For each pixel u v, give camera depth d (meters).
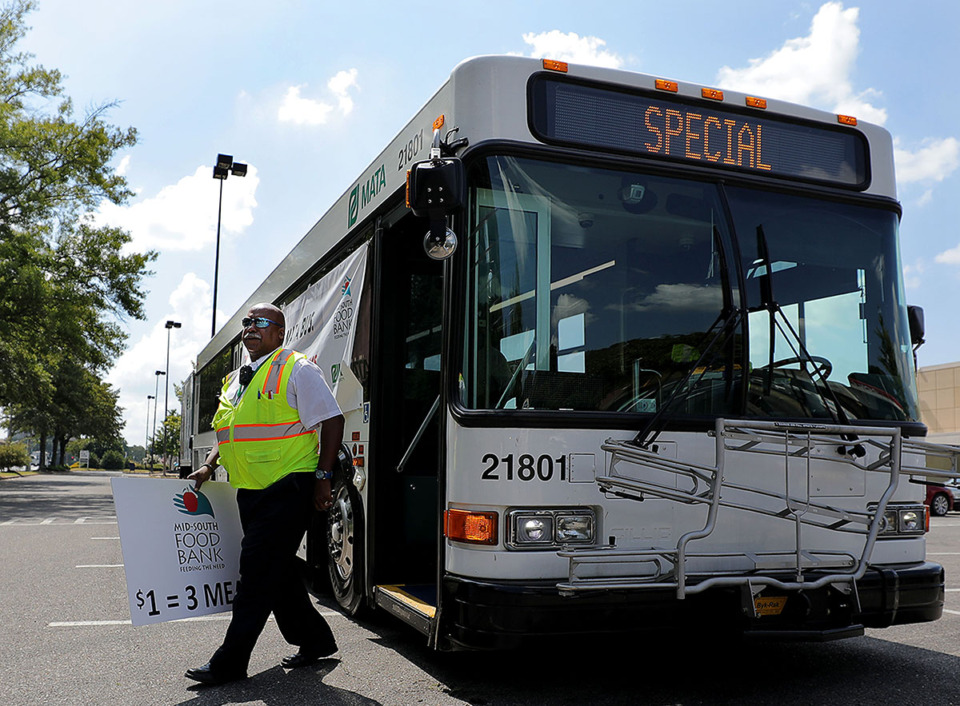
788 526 4.46
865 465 4.57
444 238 4.07
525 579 3.99
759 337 4.52
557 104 4.50
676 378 4.38
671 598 4.04
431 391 5.72
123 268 29.95
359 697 4.32
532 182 4.39
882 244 5.03
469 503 4.12
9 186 28.27
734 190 4.71
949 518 22.02
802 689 4.51
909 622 4.53
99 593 7.40
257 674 4.76
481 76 4.45
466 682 4.60
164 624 6.18
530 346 4.22
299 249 8.04
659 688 4.52
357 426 5.86
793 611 4.20
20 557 9.87
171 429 90.19
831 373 4.68
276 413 4.58
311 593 7.36
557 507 4.07
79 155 28.95
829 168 4.98
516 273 4.29
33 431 83.00
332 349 6.46
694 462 4.27
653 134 4.63
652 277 4.46
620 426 4.21
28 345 30.77
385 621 6.20
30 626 6.09
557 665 4.98
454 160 4.10
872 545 4.21
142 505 4.74
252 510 4.58
